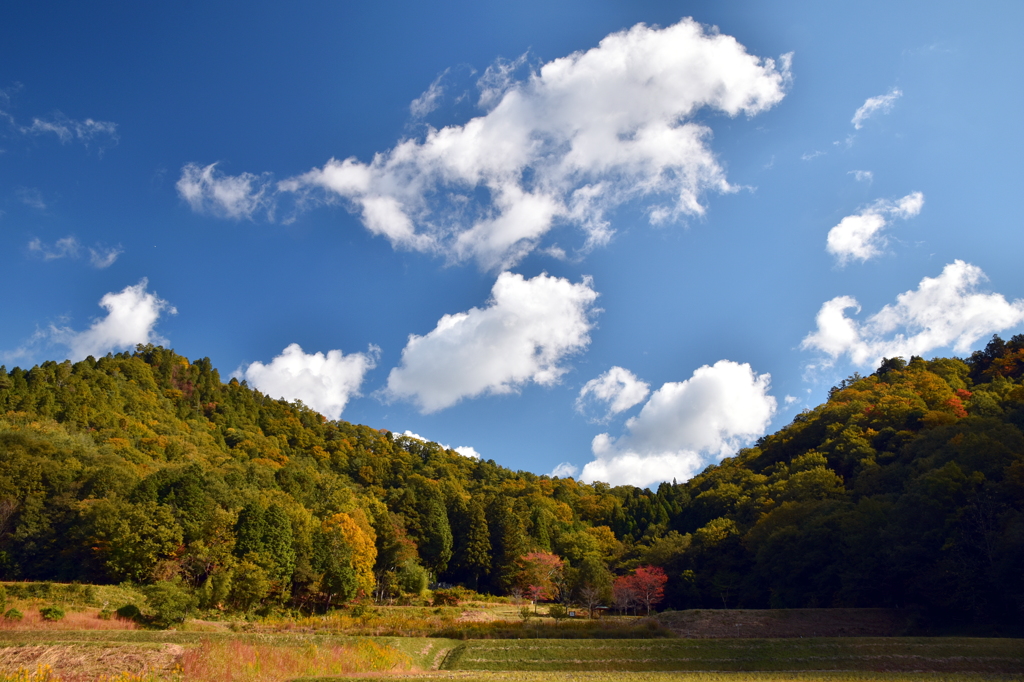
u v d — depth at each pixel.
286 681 28.52
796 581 67.94
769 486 98.81
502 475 187.75
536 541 107.94
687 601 86.38
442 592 85.31
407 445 193.75
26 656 27.02
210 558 58.75
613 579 88.88
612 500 141.62
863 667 37.31
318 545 69.69
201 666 28.02
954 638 41.66
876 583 57.81
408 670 37.25
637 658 40.72
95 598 49.09
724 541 87.06
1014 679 31.36
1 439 78.56
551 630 51.09
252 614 55.84
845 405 111.50
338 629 51.25
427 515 102.12
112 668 26.27
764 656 40.06
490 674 34.56
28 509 69.56
